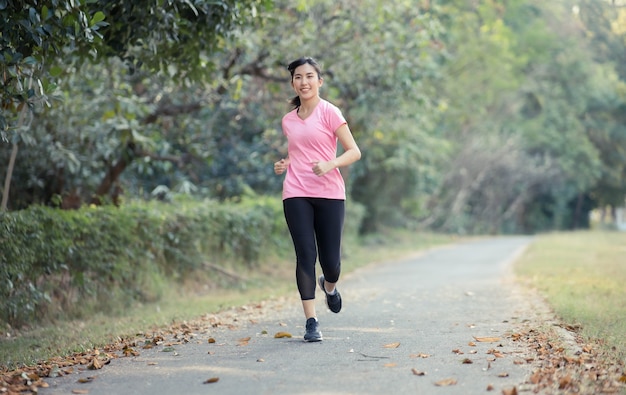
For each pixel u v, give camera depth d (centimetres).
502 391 463
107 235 1045
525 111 4931
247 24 957
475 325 754
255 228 1611
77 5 675
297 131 639
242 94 1493
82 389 504
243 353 612
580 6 4694
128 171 1812
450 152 3722
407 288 1196
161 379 525
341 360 569
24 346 745
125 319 942
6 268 828
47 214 914
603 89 4950
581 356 555
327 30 1550
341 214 646
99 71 1275
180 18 819
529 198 5278
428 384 489
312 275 650
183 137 1645
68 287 988
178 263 1280
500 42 3144
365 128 1909
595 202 5862
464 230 4347
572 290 1060
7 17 650
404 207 3425
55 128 1262
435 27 1634
